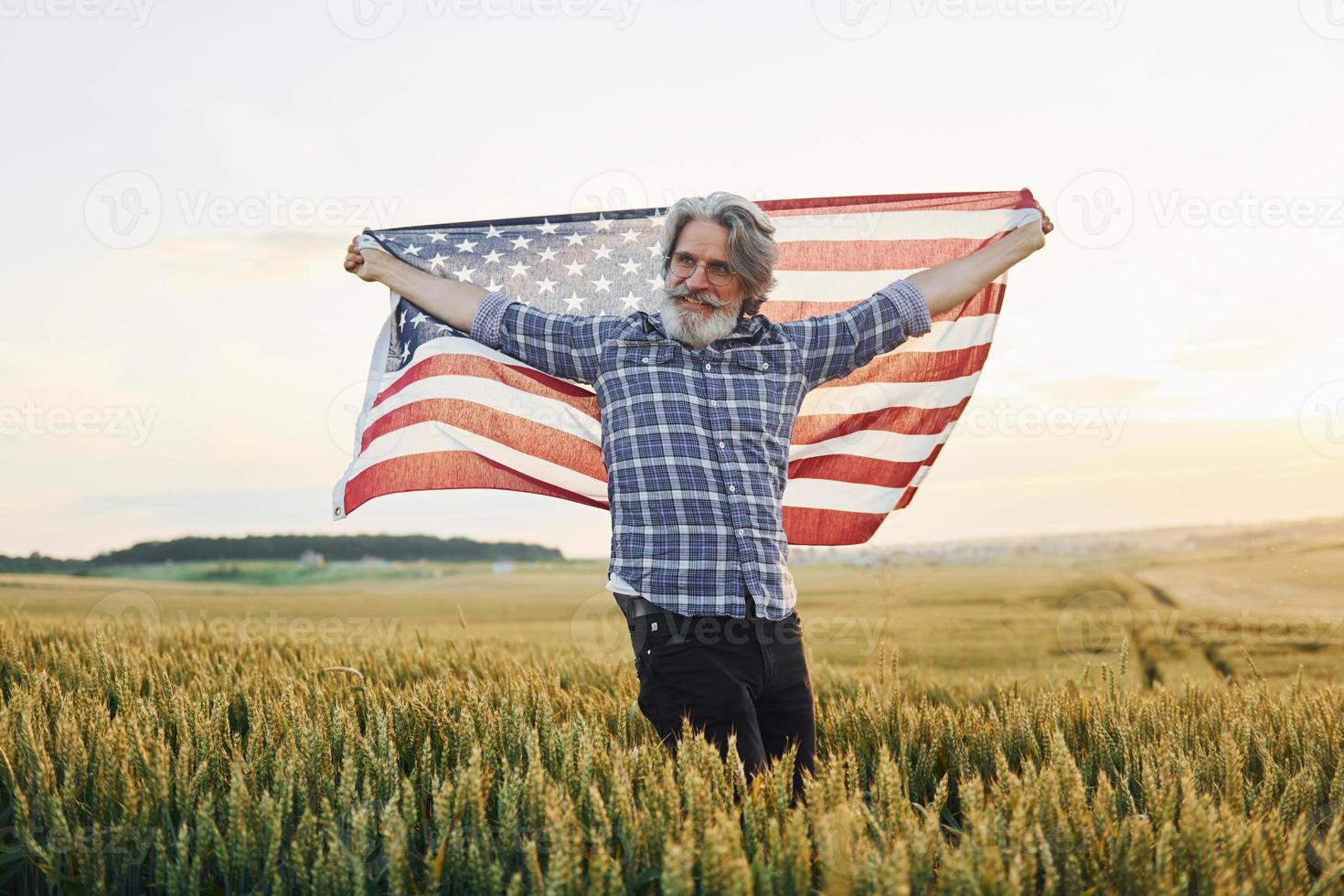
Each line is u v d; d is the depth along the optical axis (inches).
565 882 87.6
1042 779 108.5
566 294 177.6
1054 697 173.2
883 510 183.6
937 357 181.3
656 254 179.3
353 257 165.3
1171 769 127.3
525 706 170.6
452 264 175.3
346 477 174.1
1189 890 93.7
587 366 135.5
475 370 175.5
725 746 119.1
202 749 126.3
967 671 277.3
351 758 117.8
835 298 186.5
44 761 116.3
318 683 197.2
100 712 143.9
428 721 148.9
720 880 86.0
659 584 122.2
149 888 112.0
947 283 159.2
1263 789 121.0
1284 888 92.7
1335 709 173.2
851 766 115.7
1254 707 179.0
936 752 150.6
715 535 123.6
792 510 183.9
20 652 229.3
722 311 132.0
